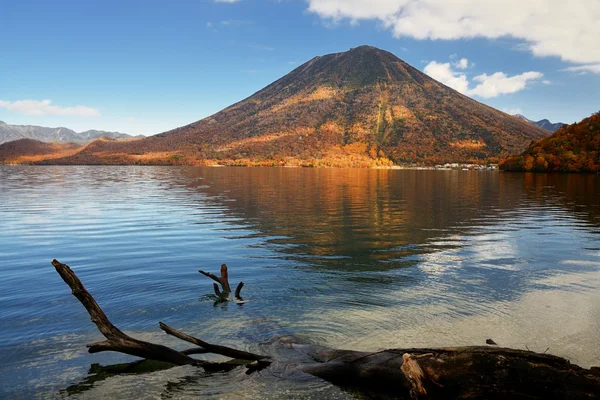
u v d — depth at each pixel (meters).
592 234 14.49
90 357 5.18
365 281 8.51
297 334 5.81
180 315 6.57
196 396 4.28
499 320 6.30
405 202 27.09
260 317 6.47
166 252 11.44
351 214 20.27
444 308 6.85
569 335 5.73
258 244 12.62
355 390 4.43
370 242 12.96
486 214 20.55
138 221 17.50
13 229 15.41
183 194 32.62
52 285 8.22
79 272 9.27
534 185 50.03
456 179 68.62
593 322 6.21
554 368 3.80
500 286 8.12
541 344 5.44
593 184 51.91
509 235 14.31
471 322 6.22
